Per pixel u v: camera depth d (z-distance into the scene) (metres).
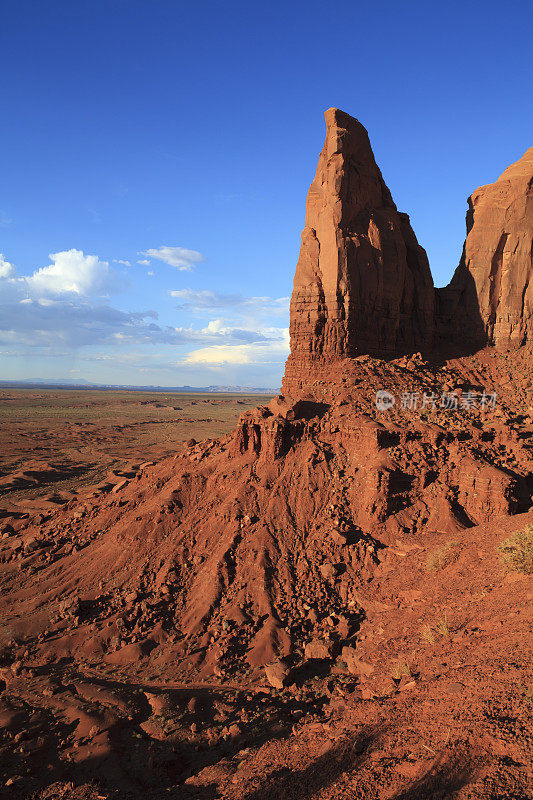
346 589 24.53
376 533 26.89
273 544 27.12
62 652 24.03
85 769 15.93
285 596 24.48
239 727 17.23
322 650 20.75
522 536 19.59
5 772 15.88
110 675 22.06
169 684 20.89
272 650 21.73
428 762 9.75
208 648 22.59
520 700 10.61
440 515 26.95
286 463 31.12
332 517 28.03
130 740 17.41
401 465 29.00
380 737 11.98
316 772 11.76
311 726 15.28
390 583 23.70
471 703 11.39
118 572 28.73
